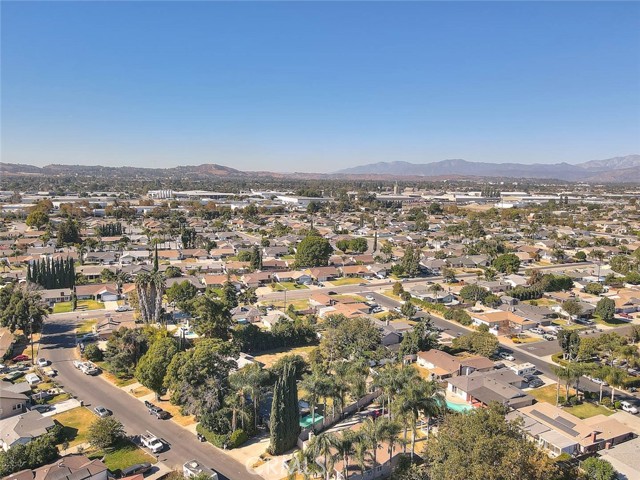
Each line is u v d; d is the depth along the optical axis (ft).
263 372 237.04
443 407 225.15
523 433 192.85
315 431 230.07
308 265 602.44
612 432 229.04
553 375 307.78
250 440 224.94
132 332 302.25
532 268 628.69
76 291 457.68
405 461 193.77
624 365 315.17
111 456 207.92
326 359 309.63
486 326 379.96
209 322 318.24
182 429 232.32
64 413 245.24
